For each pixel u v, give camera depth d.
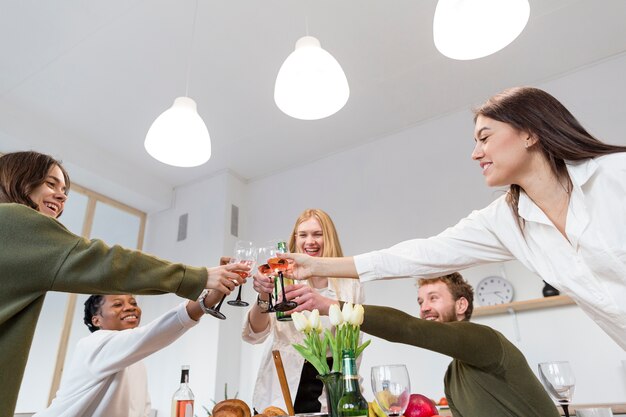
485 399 1.09
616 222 1.04
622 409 2.21
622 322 1.06
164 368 3.86
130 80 3.22
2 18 2.73
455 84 3.37
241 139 3.93
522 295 2.87
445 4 1.59
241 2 2.66
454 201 3.37
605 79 3.10
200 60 3.07
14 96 3.35
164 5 2.67
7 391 0.90
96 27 2.80
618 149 1.09
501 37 1.62
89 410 1.43
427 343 1.03
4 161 1.20
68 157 3.70
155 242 4.50
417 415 1.06
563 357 2.63
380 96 3.49
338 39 2.95
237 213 4.31
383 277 1.43
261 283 1.33
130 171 4.21
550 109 1.17
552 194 1.18
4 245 0.97
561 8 2.79
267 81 3.28
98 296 1.91
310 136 3.92
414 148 3.72
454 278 1.54
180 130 1.99
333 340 0.88
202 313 1.43
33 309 0.98
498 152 1.20
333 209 3.91
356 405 0.78
